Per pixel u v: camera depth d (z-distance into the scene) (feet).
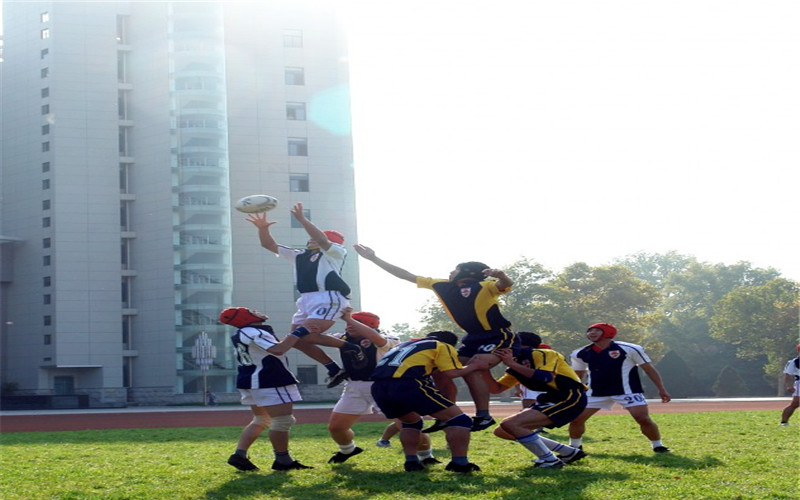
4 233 229.45
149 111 227.40
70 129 222.89
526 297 245.45
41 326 220.23
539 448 36.88
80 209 221.25
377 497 29.66
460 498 29.04
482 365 35.63
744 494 29.09
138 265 225.56
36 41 228.02
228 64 237.66
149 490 32.45
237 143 235.40
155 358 220.84
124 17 232.32
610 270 261.24
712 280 361.51
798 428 64.39
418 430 36.37
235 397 216.33
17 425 98.22
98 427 90.12
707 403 150.10
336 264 38.78
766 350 278.67
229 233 222.89
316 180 240.32
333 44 246.68
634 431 60.54
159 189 224.33
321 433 65.67
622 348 44.01
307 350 39.45
